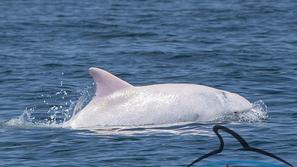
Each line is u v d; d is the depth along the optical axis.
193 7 178.38
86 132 57.56
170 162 48.38
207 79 83.50
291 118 62.12
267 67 89.50
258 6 175.00
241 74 85.44
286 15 154.38
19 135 57.09
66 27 137.88
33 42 117.88
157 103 60.72
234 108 62.12
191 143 53.19
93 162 49.03
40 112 67.38
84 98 67.56
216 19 149.12
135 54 102.88
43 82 82.94
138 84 83.00
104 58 100.19
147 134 56.47
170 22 144.25
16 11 176.50
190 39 118.00
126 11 171.50
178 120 60.59
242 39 117.06
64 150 52.34
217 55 99.38
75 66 93.75
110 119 59.88
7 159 50.62
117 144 53.44
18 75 87.19
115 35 125.62
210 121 61.03
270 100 70.38
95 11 173.62
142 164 48.19
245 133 56.16
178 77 85.62
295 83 79.12
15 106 70.06
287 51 102.56
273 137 54.72
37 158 50.56
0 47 112.00
